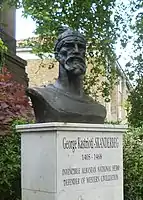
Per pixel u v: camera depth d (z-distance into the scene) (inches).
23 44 658.2
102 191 241.8
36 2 534.6
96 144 240.4
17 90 313.3
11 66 546.9
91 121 241.9
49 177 221.3
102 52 567.5
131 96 573.9
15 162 290.8
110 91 616.1
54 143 219.6
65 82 240.1
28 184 234.2
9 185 282.7
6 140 298.0
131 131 349.4
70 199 223.0
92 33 547.8
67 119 229.5
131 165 322.7
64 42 240.1
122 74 641.6
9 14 624.4
